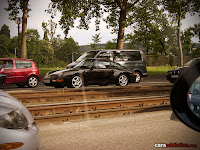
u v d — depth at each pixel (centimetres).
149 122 555
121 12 2522
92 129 496
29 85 1252
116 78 1209
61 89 1066
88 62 1177
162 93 1062
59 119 571
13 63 1214
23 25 2244
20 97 820
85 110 694
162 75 2273
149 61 4341
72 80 1097
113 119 522
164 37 4197
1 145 253
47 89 1095
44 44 6306
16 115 287
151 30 4097
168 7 2806
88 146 400
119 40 2517
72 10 2542
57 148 392
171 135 457
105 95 949
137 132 477
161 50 4612
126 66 1467
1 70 1080
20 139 265
